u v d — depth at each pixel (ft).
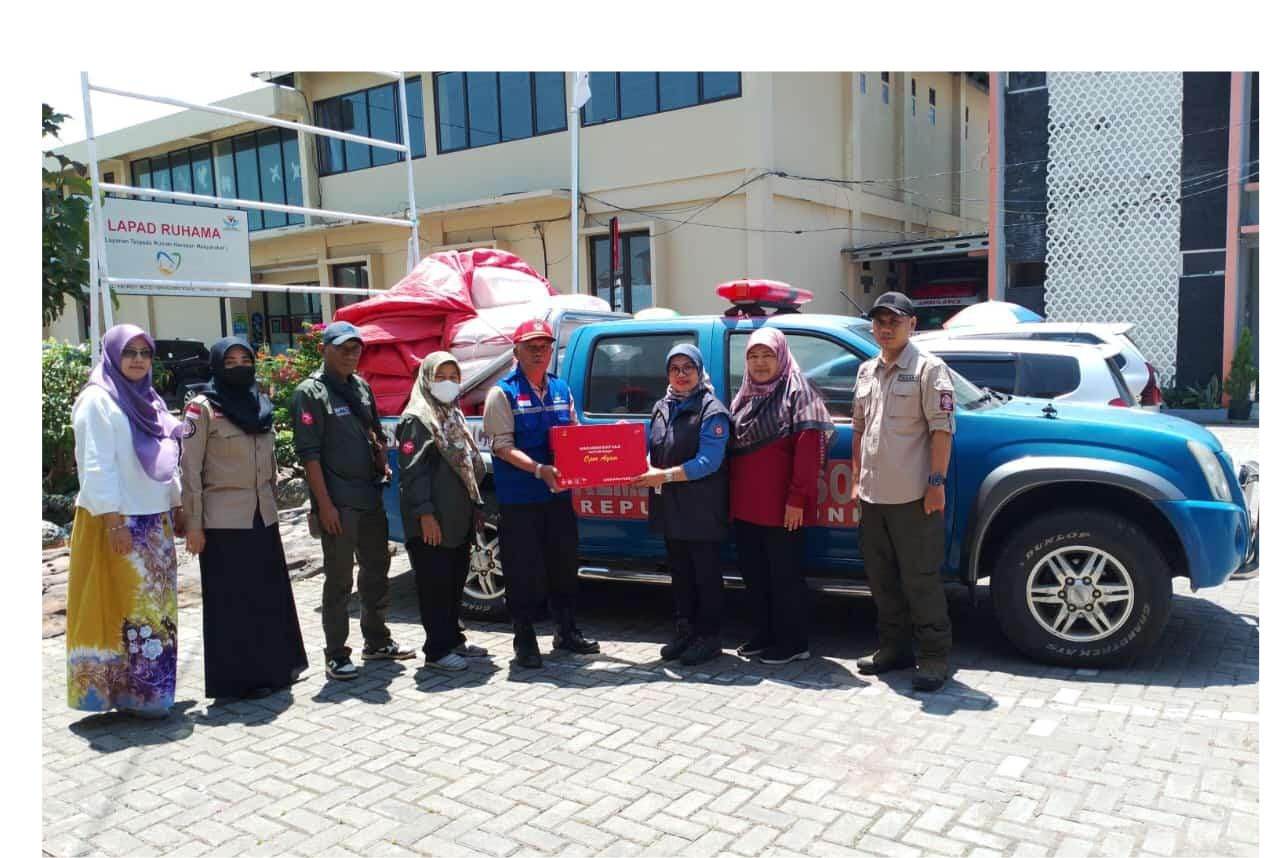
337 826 10.74
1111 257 57.57
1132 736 12.39
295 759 12.63
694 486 15.49
